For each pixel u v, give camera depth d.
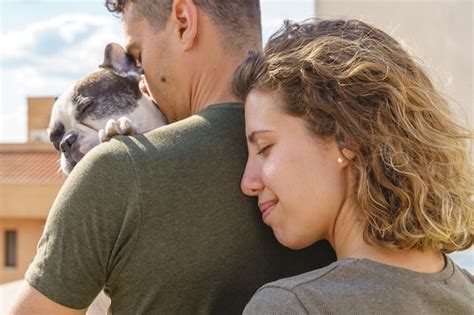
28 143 16.72
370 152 1.38
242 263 1.63
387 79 1.41
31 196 15.02
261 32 1.90
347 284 1.33
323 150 1.43
